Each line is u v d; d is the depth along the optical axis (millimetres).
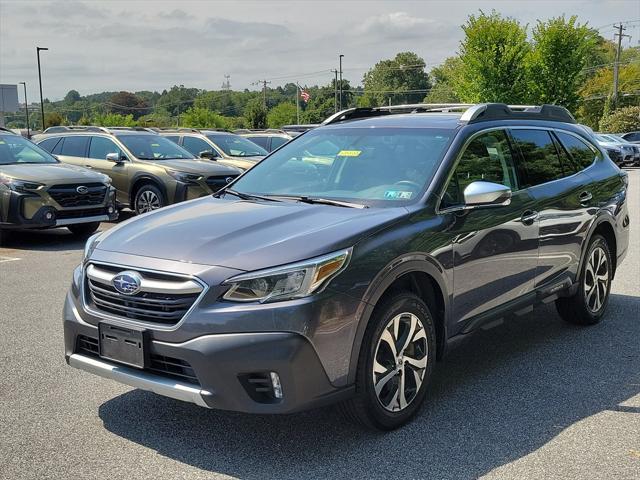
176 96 151625
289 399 3359
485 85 33781
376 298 3643
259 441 3795
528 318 6316
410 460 3566
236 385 3340
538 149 5348
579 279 5703
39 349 5363
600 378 4773
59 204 10289
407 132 4840
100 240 4074
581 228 5586
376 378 3730
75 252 9883
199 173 12359
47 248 10250
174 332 3408
